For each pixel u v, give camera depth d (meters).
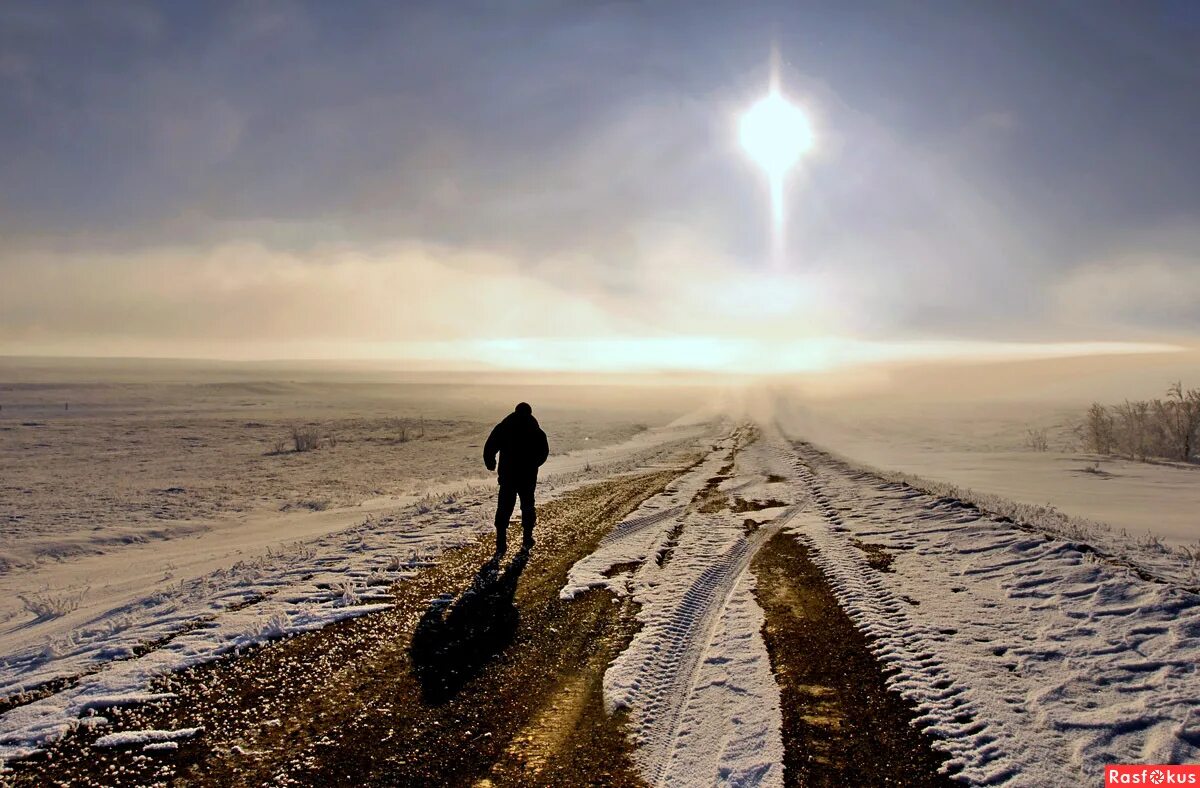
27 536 12.89
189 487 19.58
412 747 3.63
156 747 3.68
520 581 6.75
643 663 4.63
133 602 6.78
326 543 9.01
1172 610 4.71
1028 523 7.66
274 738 3.75
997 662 4.32
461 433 39.22
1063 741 3.40
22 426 43.03
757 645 4.89
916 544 7.42
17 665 5.09
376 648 5.04
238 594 6.59
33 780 3.39
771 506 10.67
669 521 9.62
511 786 3.25
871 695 4.02
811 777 3.24
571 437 33.97
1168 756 3.22
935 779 3.18
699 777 3.28
